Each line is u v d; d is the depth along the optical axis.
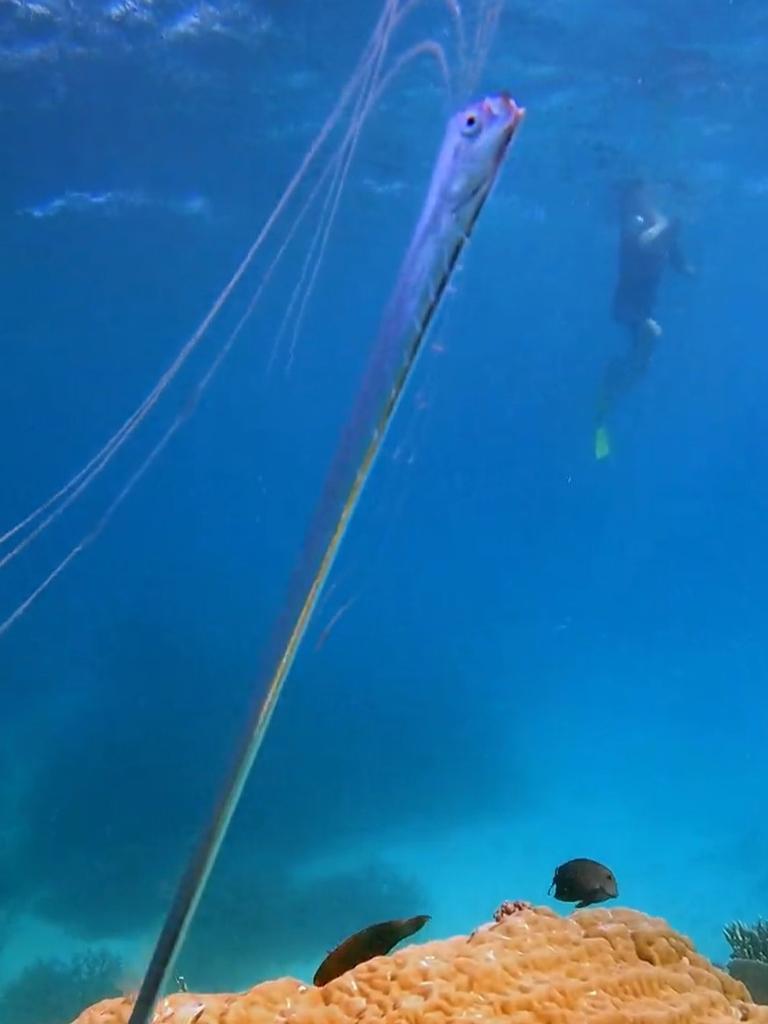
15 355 60.31
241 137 25.28
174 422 1.58
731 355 78.50
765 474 109.88
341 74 21.16
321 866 19.02
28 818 18.98
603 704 42.97
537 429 99.12
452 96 1.05
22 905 16.47
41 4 17.47
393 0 1.52
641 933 3.73
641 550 96.62
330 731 23.70
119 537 67.19
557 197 33.28
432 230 0.95
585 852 22.17
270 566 58.31
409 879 18.19
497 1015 3.00
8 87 21.34
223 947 14.22
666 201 31.95
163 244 37.09
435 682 32.38
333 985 3.28
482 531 107.19
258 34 18.88
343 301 54.91
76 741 21.69
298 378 77.19
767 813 26.17
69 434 79.81
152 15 18.00
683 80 22.06
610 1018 3.02
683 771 31.81
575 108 23.55
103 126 24.03
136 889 16.27
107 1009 3.18
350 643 40.81
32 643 29.89
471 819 23.61
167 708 23.62
